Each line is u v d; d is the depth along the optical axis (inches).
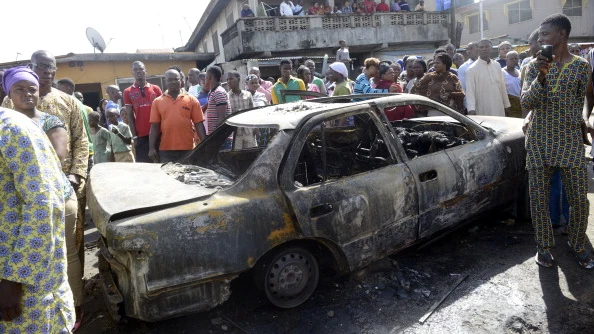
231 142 141.9
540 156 118.0
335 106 122.6
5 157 57.9
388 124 127.3
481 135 144.4
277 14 748.0
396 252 127.7
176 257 92.0
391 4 780.6
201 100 251.1
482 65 209.8
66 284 67.5
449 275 125.3
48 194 59.9
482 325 102.2
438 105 140.5
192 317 111.7
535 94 112.5
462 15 994.1
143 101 219.9
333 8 745.0
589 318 101.1
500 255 134.5
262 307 114.9
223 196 101.3
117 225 89.2
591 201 171.9
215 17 885.8
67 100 122.3
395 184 119.7
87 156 125.6
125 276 96.7
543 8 872.9
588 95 131.7
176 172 130.2
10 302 58.4
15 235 59.6
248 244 99.1
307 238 106.8
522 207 154.2
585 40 907.4
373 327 104.7
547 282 117.1
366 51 781.9
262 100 255.3
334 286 123.6
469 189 135.9
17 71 95.1
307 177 117.7
